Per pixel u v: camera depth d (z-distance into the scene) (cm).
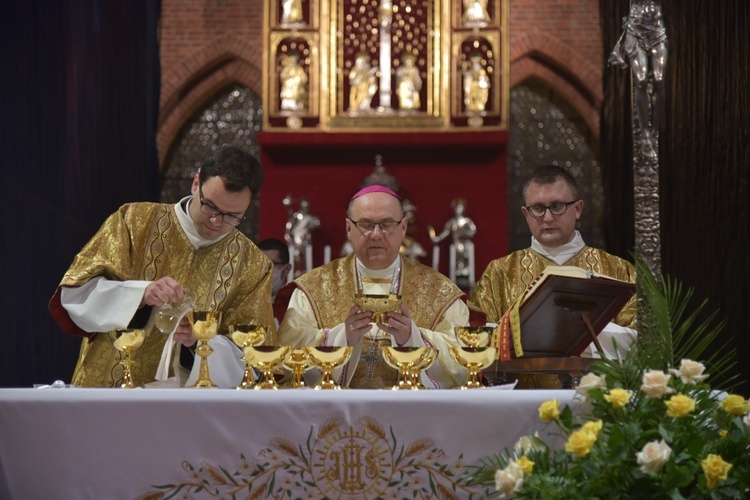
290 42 1545
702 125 1031
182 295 481
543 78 1783
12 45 841
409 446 375
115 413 376
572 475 347
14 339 820
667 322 404
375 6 1548
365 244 561
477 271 1524
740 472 347
